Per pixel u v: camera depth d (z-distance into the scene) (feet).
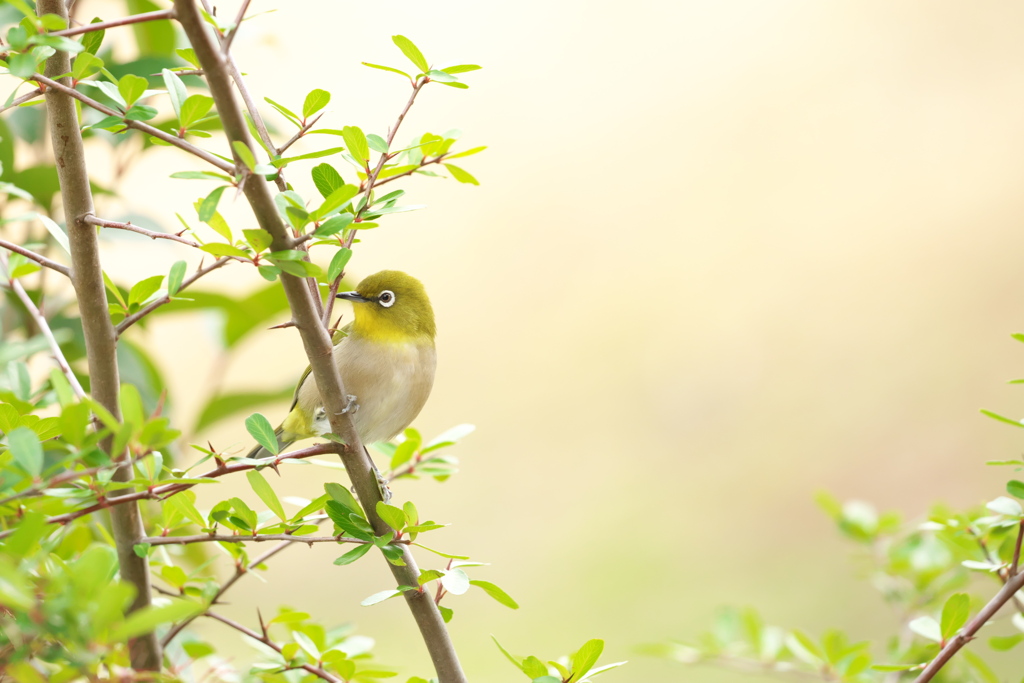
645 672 36.94
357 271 62.39
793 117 69.05
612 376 57.72
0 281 13.89
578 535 47.47
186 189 47.01
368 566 45.73
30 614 8.02
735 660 18.84
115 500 11.02
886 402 53.21
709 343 58.54
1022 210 60.70
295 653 14.03
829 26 75.25
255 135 13.52
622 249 63.62
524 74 71.87
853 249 61.77
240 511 12.42
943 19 73.97
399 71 12.67
